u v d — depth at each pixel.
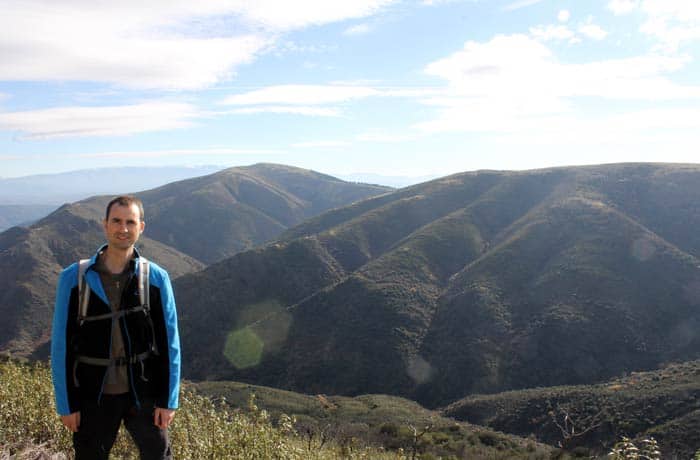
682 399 29.52
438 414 40.97
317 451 8.11
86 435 3.04
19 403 5.40
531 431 33.97
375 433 25.30
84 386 3.04
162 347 3.22
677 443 24.98
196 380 61.81
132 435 3.19
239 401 38.28
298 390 55.19
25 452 4.39
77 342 3.05
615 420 29.97
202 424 5.47
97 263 3.14
